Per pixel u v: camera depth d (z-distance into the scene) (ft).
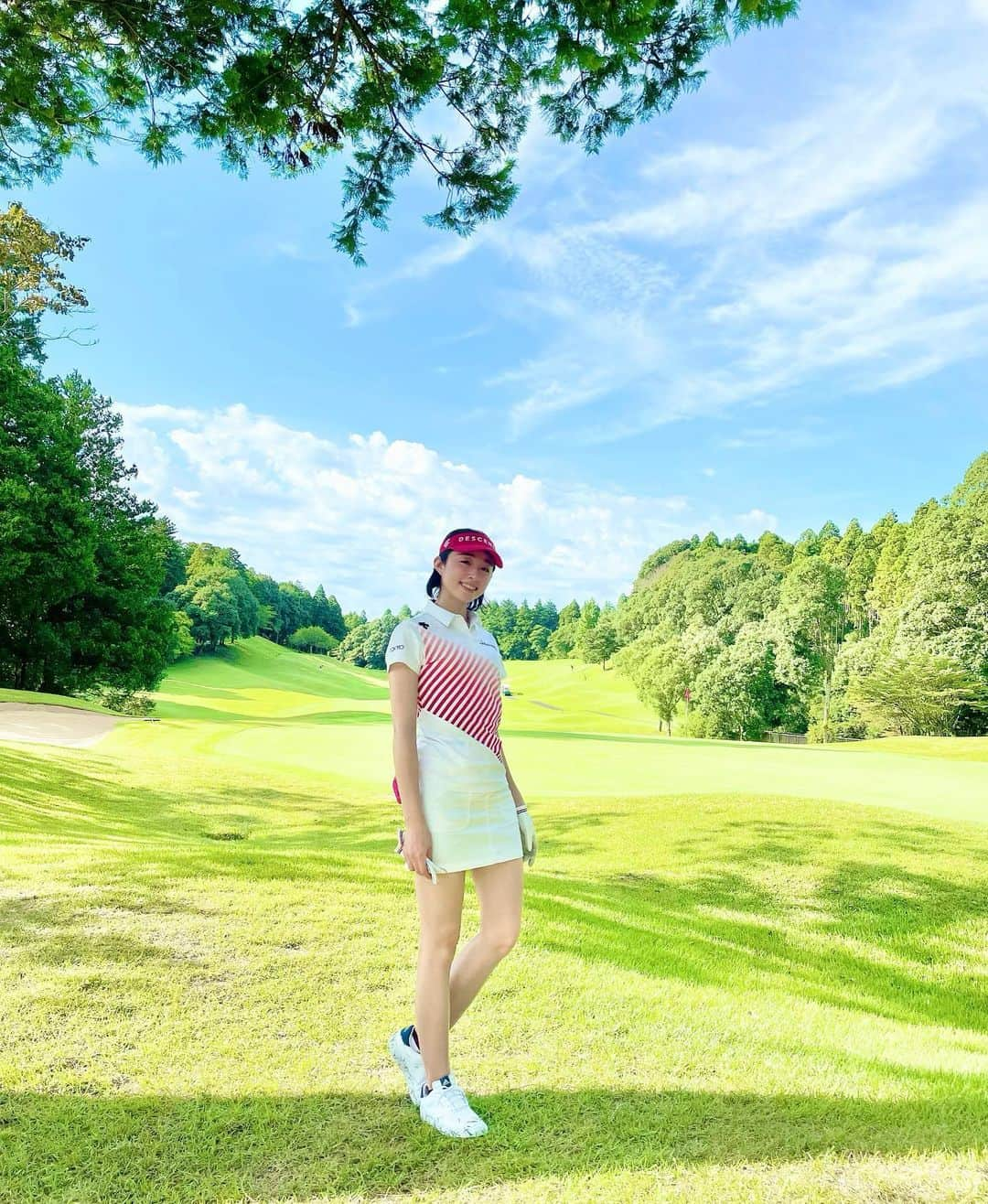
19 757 39.99
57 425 96.12
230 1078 8.18
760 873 23.43
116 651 105.60
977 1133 7.29
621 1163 6.69
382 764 50.39
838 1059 9.39
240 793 38.34
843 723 170.19
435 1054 7.45
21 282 93.20
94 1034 9.03
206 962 11.34
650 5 14.88
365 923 13.32
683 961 14.11
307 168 18.56
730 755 55.16
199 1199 6.17
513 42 16.10
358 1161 6.74
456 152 18.12
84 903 13.67
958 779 44.14
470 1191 6.30
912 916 20.54
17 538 88.69
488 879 7.97
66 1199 6.15
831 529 310.86
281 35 15.98
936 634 150.61
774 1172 6.53
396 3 15.60
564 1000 10.80
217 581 278.05
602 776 45.62
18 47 16.44
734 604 246.47
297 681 253.85
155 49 16.39
